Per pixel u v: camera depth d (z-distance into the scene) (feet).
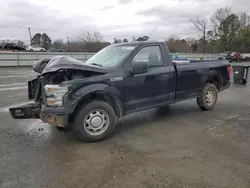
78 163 9.92
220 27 190.60
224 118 16.70
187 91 16.83
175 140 12.50
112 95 12.62
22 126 14.92
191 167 9.46
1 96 24.26
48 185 8.26
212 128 14.47
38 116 12.91
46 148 11.51
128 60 13.47
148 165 9.67
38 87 13.15
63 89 11.22
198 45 200.64
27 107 12.72
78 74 12.16
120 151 11.13
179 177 8.71
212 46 195.31
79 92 11.50
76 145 11.91
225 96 25.88
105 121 12.58
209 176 8.78
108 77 12.48
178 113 18.19
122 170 9.28
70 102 11.28
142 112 18.54
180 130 14.15
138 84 13.70
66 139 12.73
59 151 11.16
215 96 19.15
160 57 15.16
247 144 11.84
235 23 185.47
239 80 36.60
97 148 11.51
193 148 11.39
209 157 10.37
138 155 10.66
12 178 8.71
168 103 15.75
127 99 13.39
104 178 8.71
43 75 11.94
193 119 16.51
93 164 9.82
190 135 13.24
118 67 13.05
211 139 12.58
